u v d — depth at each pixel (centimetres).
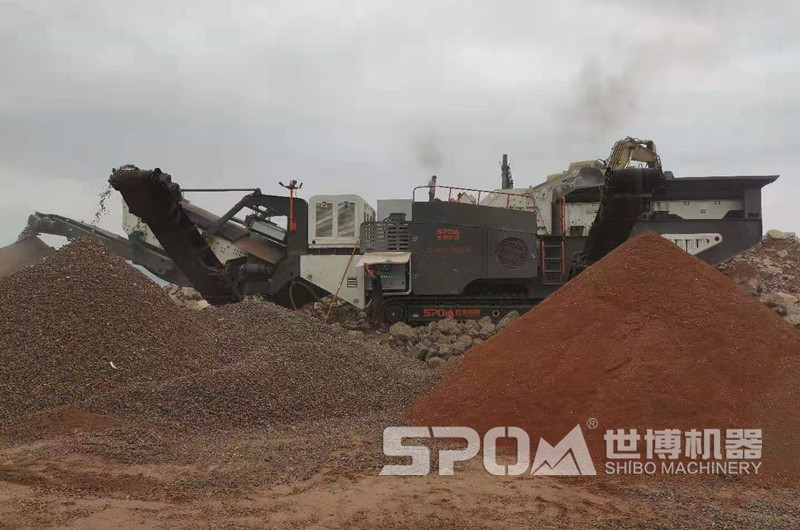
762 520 536
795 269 2120
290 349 1009
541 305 998
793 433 690
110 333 916
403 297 1496
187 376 888
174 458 674
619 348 801
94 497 557
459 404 838
